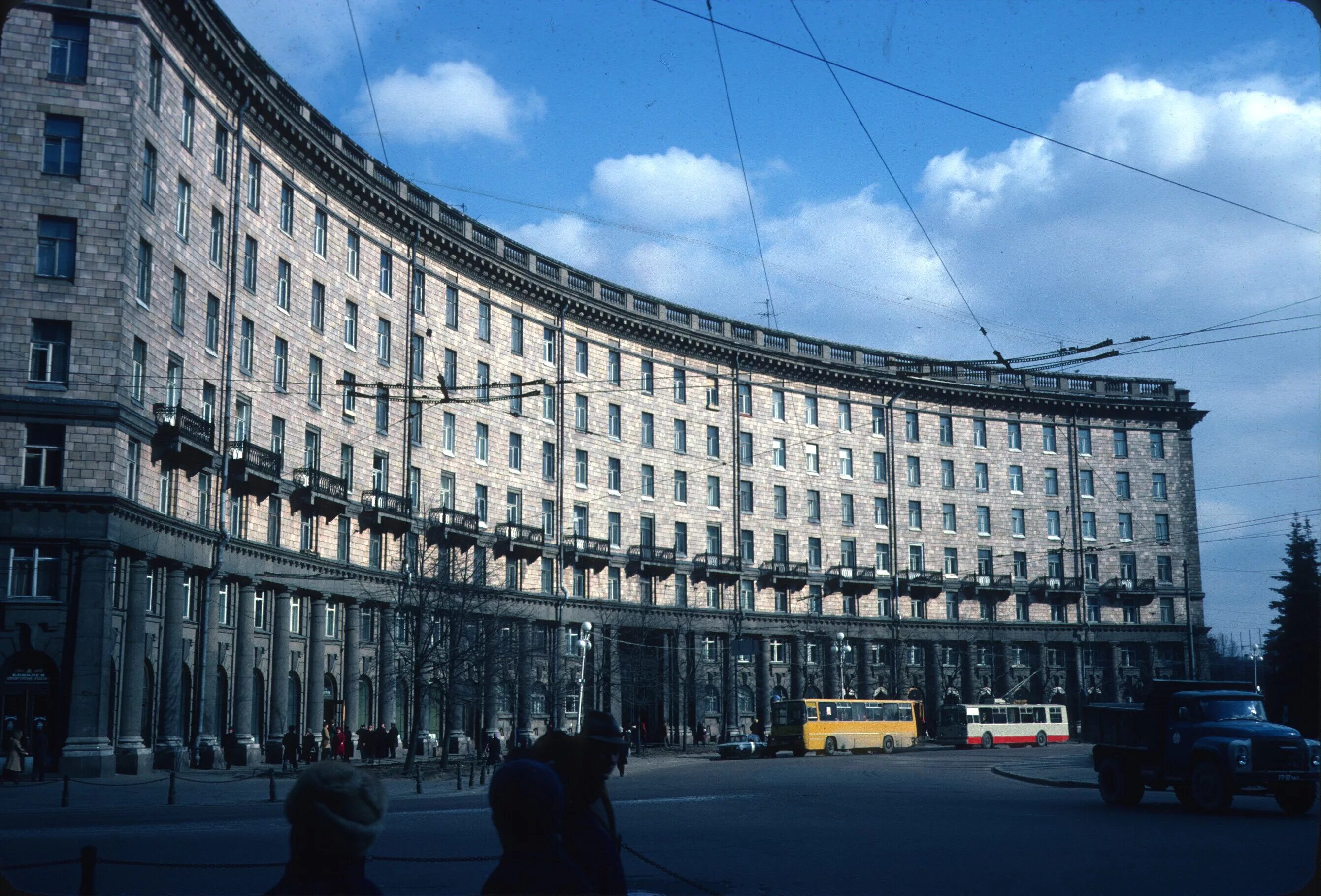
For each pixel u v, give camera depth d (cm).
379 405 5678
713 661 7594
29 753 3672
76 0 3881
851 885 1402
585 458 7031
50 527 3662
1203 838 1895
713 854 1750
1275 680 6300
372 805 415
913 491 8606
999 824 2189
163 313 4109
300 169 5181
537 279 6712
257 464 4606
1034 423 9100
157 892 1420
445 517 5938
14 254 3725
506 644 5284
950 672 8556
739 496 7800
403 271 5916
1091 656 8981
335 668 5356
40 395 3694
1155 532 9256
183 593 4259
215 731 4438
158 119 4075
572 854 578
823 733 6338
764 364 8025
